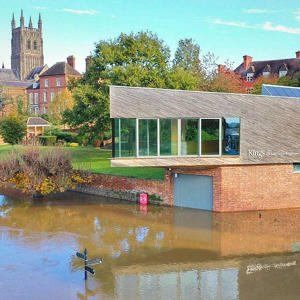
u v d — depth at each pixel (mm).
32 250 17734
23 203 27453
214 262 16219
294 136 23562
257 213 23219
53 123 70250
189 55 67750
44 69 121188
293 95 26266
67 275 14883
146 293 13398
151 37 40281
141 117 21719
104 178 29156
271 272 15156
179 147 22156
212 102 22281
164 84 38281
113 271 15328
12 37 158000
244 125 22734
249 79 67375
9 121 47281
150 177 27953
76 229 21172
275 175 23797
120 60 38969
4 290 13562
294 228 20547
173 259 16594
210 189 23844
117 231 20656
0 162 27891
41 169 27906
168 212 24078
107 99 36469
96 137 40375
